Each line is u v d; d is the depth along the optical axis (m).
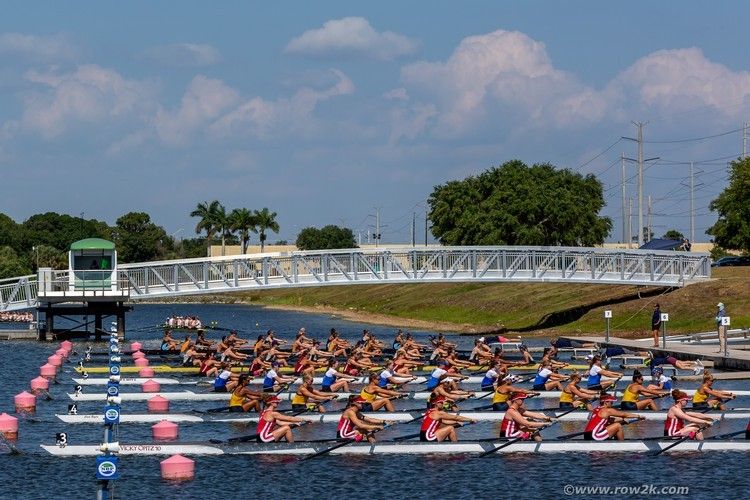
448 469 45.91
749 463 46.78
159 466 46.75
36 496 41.97
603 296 132.25
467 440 50.00
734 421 56.88
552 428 55.38
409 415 56.69
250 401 58.50
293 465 46.81
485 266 120.75
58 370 81.06
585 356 90.94
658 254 122.06
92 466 46.78
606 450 49.00
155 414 58.31
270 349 80.12
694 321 110.38
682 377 73.38
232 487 43.34
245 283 115.50
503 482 43.94
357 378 68.94
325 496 42.06
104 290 109.75
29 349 101.62
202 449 48.94
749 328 103.56
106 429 41.12
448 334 125.62
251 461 47.50
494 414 56.44
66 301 109.12
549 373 65.94
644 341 96.81
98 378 76.31
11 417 54.34
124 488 43.19
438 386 56.72
